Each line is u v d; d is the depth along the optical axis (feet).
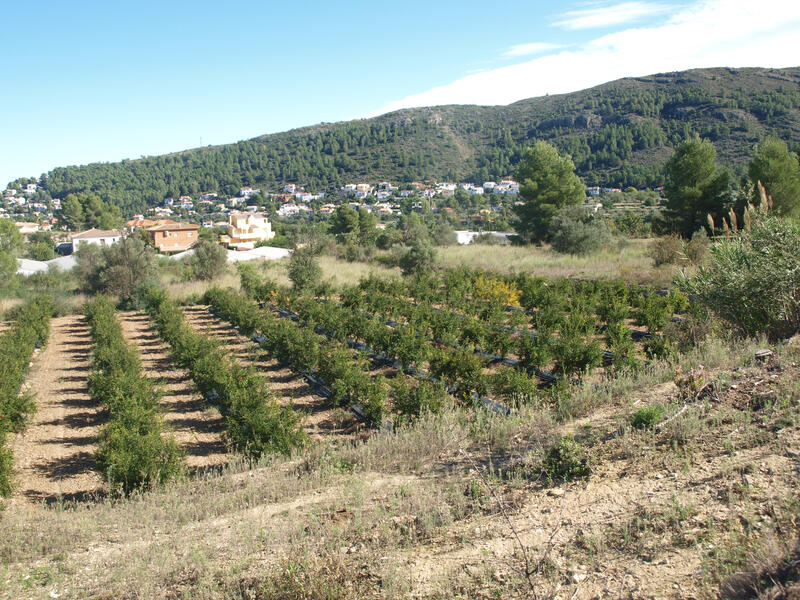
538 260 93.97
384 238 147.13
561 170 122.62
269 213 444.96
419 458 22.54
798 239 27.40
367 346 51.96
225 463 28.96
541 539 13.30
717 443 16.72
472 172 593.83
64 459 31.22
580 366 37.32
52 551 17.19
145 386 36.76
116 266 96.48
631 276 70.95
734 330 30.94
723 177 94.27
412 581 12.26
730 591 9.96
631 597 10.42
